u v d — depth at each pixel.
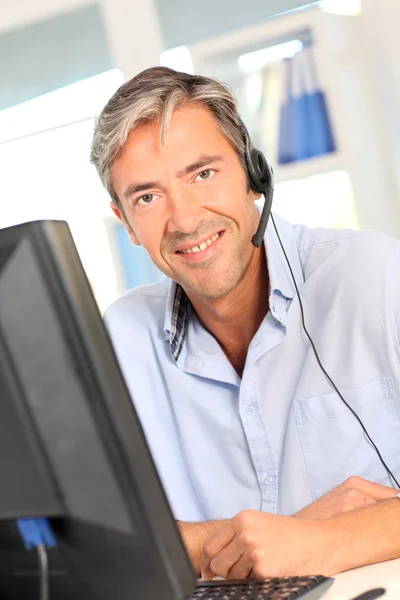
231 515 1.48
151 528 0.62
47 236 0.61
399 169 2.59
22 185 3.01
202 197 1.37
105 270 2.95
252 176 1.41
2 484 0.63
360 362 1.41
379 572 0.98
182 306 1.53
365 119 2.61
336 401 1.41
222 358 1.48
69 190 2.96
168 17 2.75
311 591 0.86
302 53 2.58
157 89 1.35
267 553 1.00
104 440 0.60
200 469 1.50
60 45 2.91
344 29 2.61
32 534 0.65
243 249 1.43
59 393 0.61
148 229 1.41
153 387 1.58
